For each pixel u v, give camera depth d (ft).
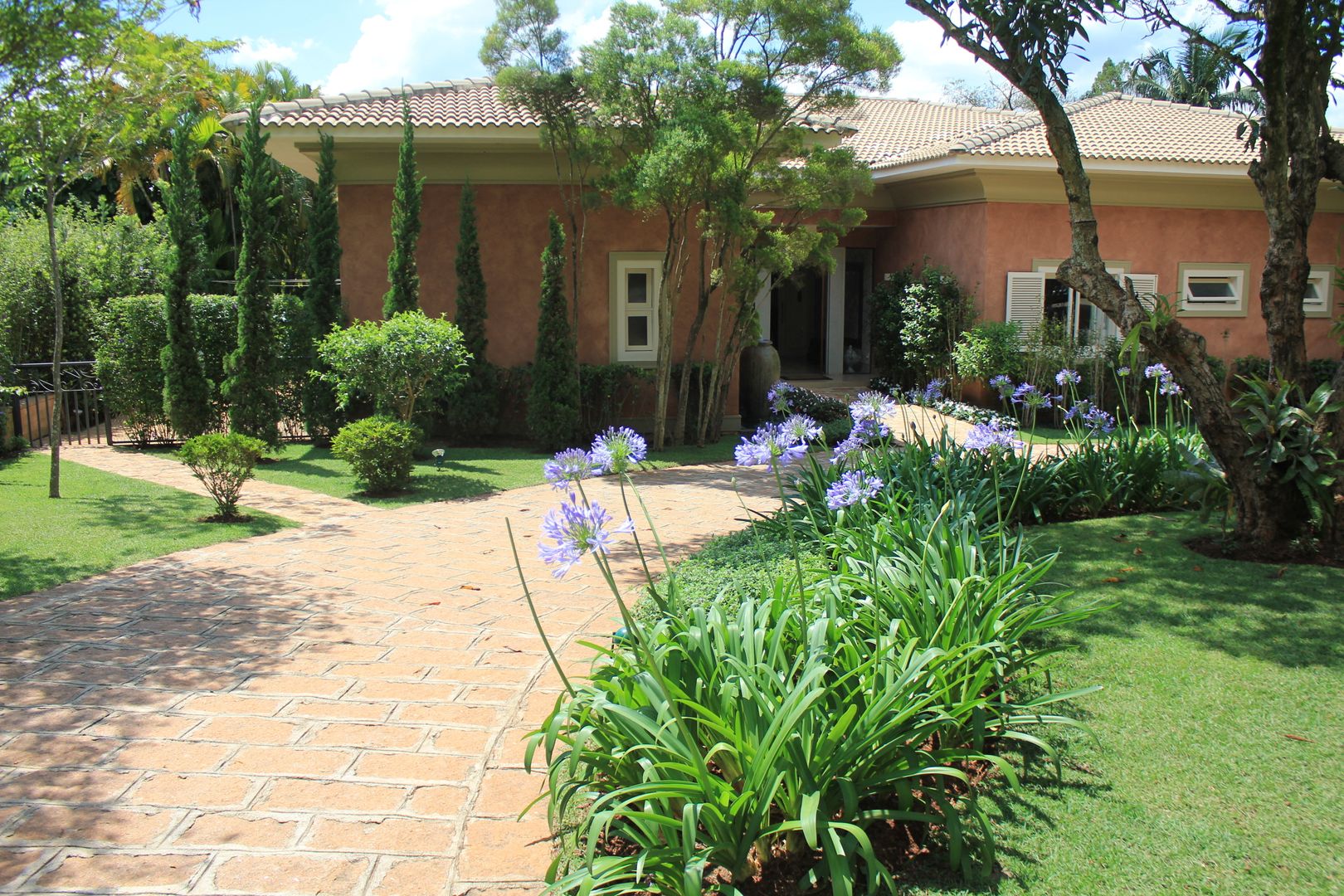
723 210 38.70
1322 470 20.42
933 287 56.03
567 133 40.93
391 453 31.99
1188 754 12.05
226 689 15.39
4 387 38.78
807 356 70.90
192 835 11.10
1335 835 10.17
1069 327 53.67
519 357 46.93
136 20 28.14
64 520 26.86
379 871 10.46
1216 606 17.53
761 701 10.03
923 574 13.93
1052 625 13.78
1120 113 62.64
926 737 10.75
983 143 52.06
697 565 21.34
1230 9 22.74
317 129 42.57
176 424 40.40
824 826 9.20
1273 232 21.48
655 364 47.83
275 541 25.61
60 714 14.25
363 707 14.80
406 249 41.75
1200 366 20.84
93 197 85.81
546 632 18.43
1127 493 26.04
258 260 39.68
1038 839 10.27
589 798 11.50
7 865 10.39
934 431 35.09
